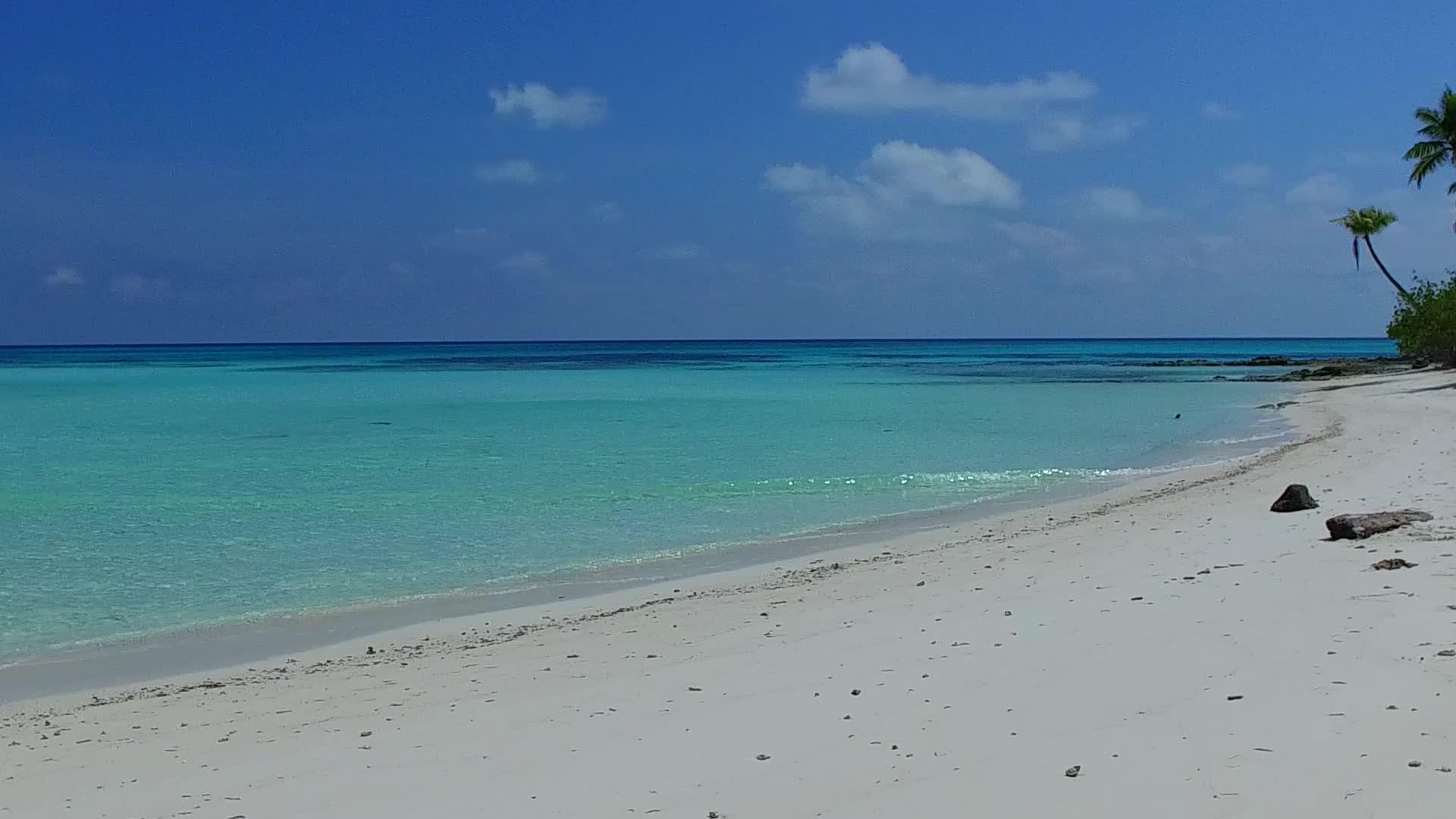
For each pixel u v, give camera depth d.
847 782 6.57
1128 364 117.44
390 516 21.58
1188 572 12.62
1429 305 65.12
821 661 9.75
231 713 9.50
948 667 9.09
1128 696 7.72
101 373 103.81
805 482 25.94
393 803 6.79
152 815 6.86
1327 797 5.69
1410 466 22.12
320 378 91.56
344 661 11.48
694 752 7.40
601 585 15.57
